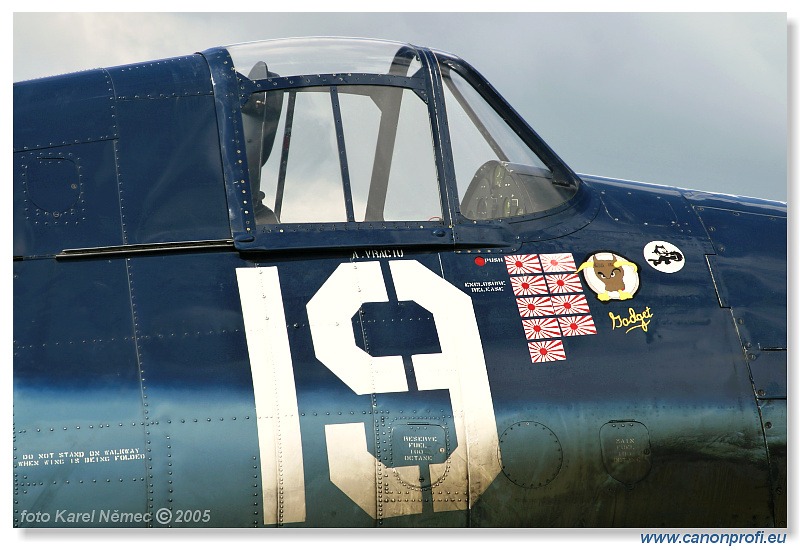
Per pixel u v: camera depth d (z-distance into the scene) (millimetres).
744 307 19672
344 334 17594
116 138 18656
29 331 17047
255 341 17297
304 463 16859
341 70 19938
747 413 18812
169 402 16781
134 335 17125
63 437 16547
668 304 19328
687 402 18562
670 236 20406
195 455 16656
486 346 18031
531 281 18875
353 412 17156
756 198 22781
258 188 18609
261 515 16750
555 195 20406
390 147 19531
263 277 17812
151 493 16531
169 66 19797
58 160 18391
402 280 18266
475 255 18938
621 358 18562
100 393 16750
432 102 20078
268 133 19109
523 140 21016
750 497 18641
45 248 17641
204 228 18062
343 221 18609
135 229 17891
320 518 16906
